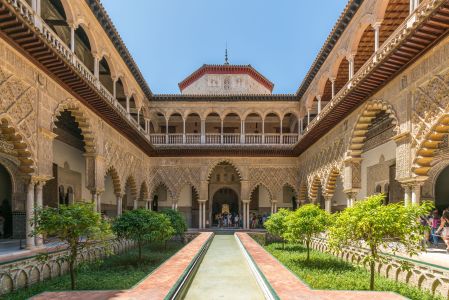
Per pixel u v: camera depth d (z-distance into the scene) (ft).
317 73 47.34
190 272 20.80
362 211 17.65
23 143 23.25
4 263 18.89
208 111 60.18
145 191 59.77
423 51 21.90
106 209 57.21
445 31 19.35
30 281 21.02
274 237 53.36
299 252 37.45
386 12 30.30
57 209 19.21
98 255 30.91
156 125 65.26
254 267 21.97
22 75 22.94
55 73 26.40
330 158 42.24
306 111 55.21
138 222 28.71
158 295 14.53
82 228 18.62
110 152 40.96
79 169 48.01
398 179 25.31
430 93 21.70
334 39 38.63
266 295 16.25
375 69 24.88
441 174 36.70
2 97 20.90
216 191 70.08
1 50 20.76
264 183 61.26
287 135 59.77
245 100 59.82
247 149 58.80
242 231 57.31
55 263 23.85
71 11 29.40
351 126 34.86
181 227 43.86
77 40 39.52
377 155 43.75
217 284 20.45
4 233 38.45
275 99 59.57
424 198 34.81
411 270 21.29
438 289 19.01
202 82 66.95
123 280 22.00
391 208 17.12
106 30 36.91
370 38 35.58
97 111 35.91
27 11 23.21
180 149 58.75
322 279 22.18
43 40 21.44
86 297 14.33
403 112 24.94
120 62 43.16
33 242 24.43
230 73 66.74
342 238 18.47
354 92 29.55
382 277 23.98
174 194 60.49
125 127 42.63
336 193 58.18
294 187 61.26
